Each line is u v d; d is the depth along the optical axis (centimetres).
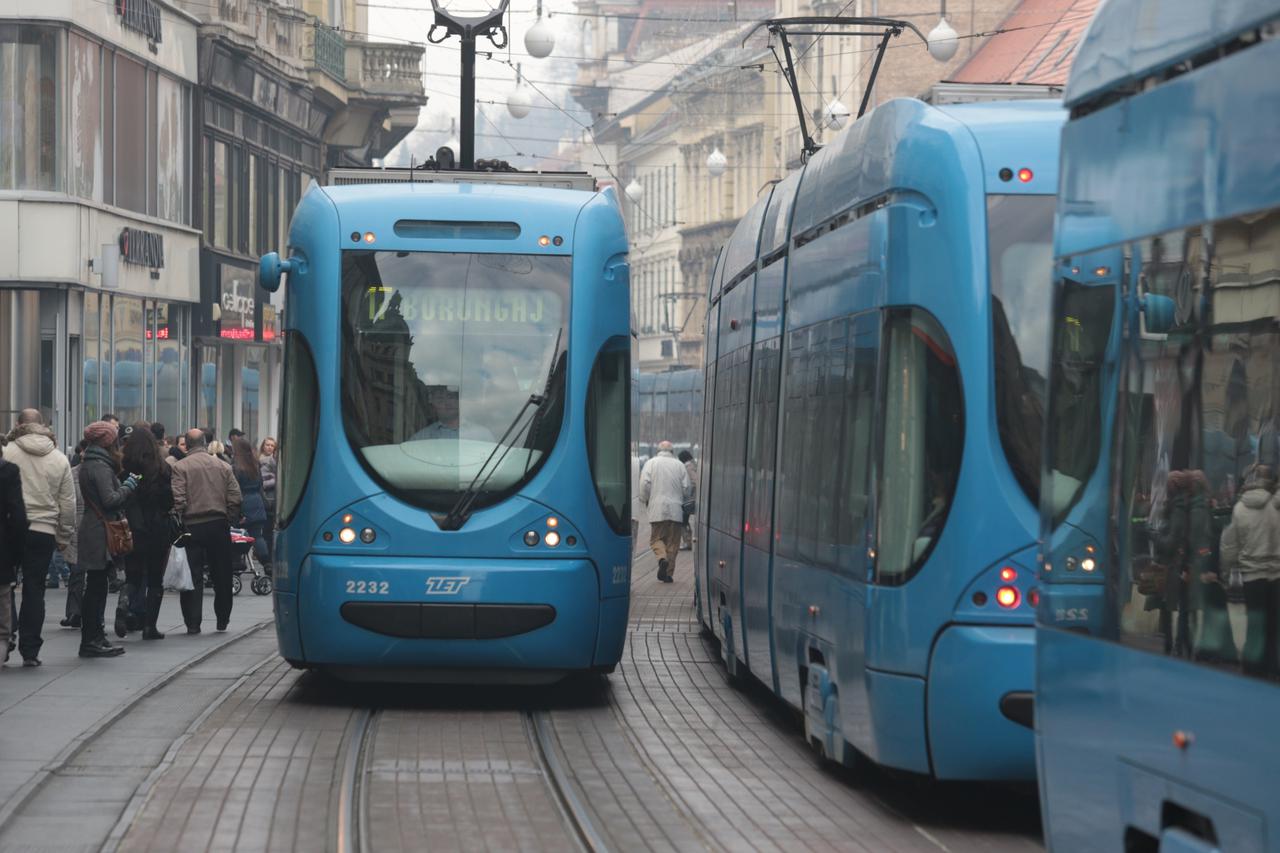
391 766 1888
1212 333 975
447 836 1543
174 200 6222
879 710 1627
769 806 1691
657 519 4862
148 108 5959
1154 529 1030
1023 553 1561
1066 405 1169
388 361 2322
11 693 2327
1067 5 9588
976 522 1565
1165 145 1038
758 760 1961
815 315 1956
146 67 5931
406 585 2264
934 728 1573
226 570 3155
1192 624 974
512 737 2105
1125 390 1084
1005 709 1545
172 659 2731
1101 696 1082
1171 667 992
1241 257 945
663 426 9612
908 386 1619
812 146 2359
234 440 4228
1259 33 934
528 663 2291
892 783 1823
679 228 17150
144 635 3023
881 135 1747
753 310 2439
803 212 2086
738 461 2530
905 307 1631
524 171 2777
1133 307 1077
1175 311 1020
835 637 1778
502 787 1781
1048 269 1591
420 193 2378
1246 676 910
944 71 10375
